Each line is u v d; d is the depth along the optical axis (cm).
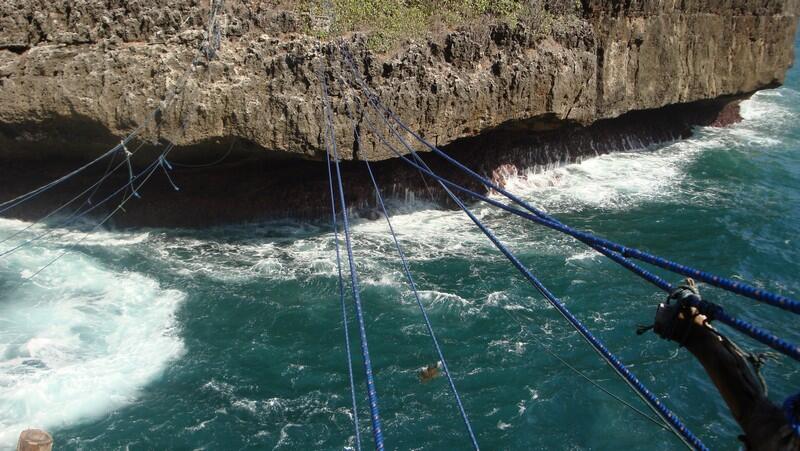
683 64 3422
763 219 2795
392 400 1711
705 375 1795
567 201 2942
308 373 1809
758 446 325
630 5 3053
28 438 694
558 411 1672
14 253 2327
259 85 2395
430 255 2403
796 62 5572
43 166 2548
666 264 505
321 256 2384
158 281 2216
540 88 2773
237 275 2258
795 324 2058
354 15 2545
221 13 2398
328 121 2416
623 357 1866
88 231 2512
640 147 3672
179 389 1748
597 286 2206
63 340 1908
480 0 2728
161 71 2334
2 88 2298
